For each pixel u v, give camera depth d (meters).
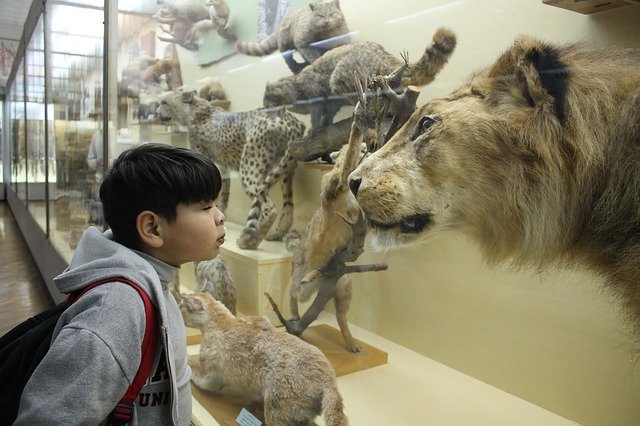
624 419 1.02
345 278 1.63
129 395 0.91
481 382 1.29
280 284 1.89
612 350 1.02
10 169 12.83
